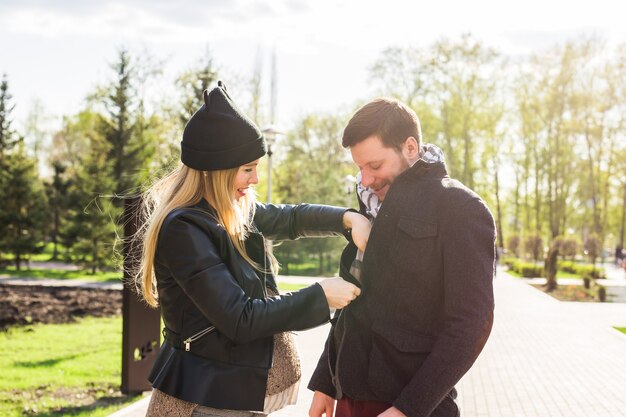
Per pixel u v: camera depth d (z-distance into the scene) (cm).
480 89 3841
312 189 3147
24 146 3416
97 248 2752
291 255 3086
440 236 199
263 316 195
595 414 664
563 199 4766
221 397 202
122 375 683
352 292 204
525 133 4459
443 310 202
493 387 784
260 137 218
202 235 202
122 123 3094
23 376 778
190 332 207
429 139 3844
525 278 3284
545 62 4097
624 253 5328
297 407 645
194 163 209
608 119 4306
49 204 3928
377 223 207
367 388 207
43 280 2336
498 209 5028
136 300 680
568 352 1040
